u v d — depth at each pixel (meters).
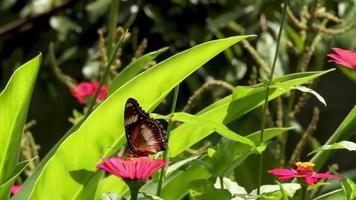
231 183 1.42
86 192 1.43
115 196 1.32
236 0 2.71
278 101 1.73
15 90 1.41
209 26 2.66
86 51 2.86
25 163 1.41
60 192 1.42
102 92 1.77
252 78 1.74
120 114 1.40
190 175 1.48
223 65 2.62
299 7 2.45
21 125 1.42
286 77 1.44
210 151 1.39
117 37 1.80
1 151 1.42
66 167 1.41
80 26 2.91
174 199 1.49
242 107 1.45
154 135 1.33
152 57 1.54
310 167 1.35
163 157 1.37
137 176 1.28
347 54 1.35
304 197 1.36
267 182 1.84
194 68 1.40
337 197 1.49
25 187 1.49
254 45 2.56
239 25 2.68
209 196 1.40
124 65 2.60
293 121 2.01
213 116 1.46
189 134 1.48
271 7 2.54
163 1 2.73
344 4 2.35
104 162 1.30
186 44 2.70
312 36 1.97
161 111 2.54
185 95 2.58
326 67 2.75
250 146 1.42
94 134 1.40
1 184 1.43
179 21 2.72
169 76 1.40
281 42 2.34
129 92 1.40
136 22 2.73
